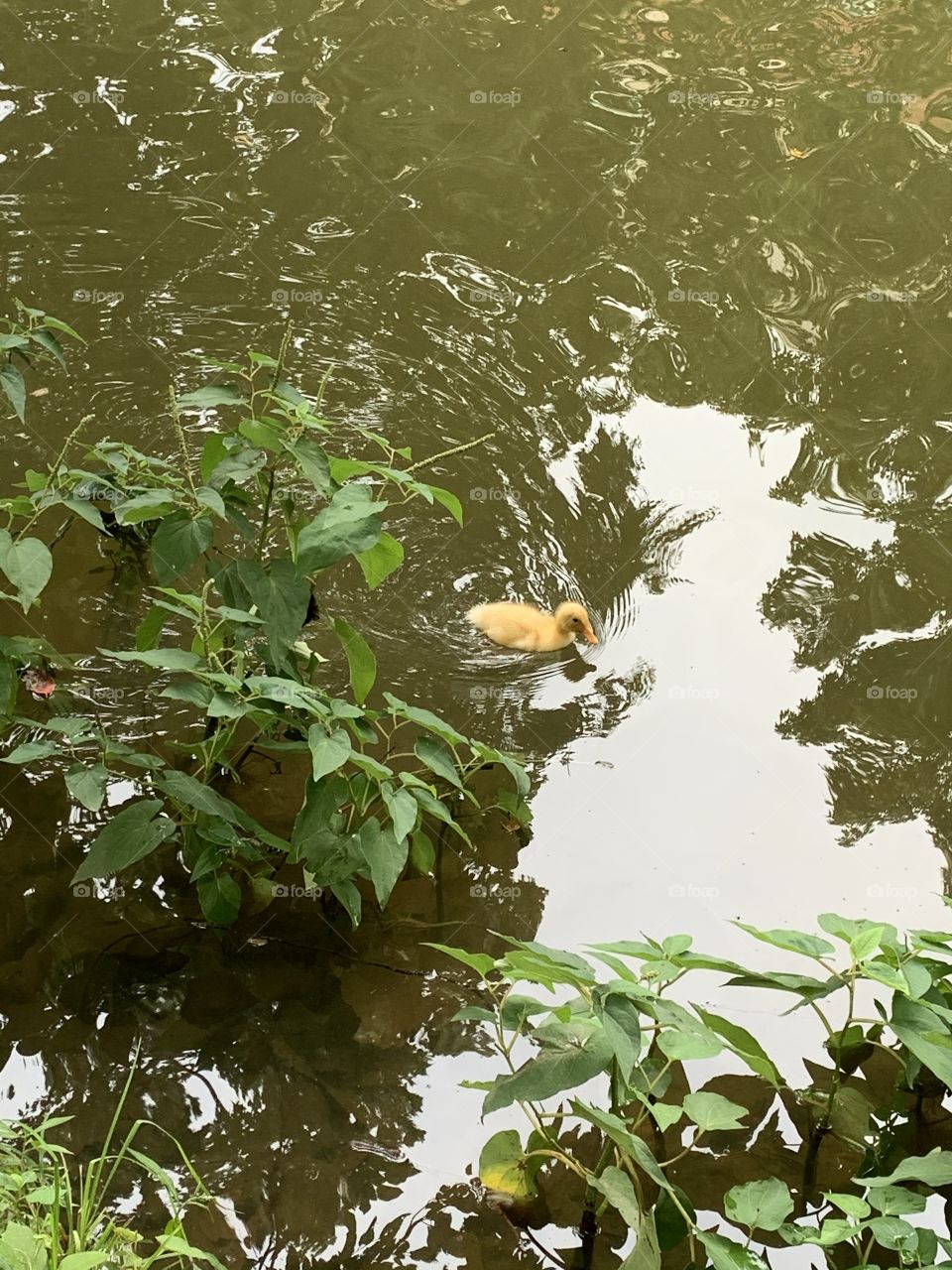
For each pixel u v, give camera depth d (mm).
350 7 4270
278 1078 2250
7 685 2393
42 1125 2062
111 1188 2131
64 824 2488
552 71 4090
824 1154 2232
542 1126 2182
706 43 4250
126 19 4145
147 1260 1955
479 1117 2232
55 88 3881
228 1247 2096
